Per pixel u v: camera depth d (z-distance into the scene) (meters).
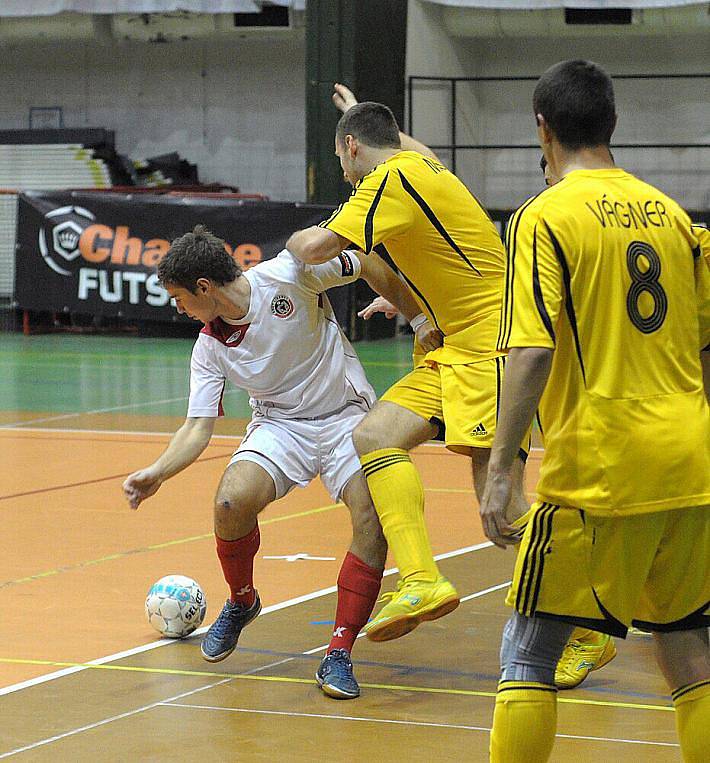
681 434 5.52
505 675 5.63
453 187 8.08
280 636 9.12
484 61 42.31
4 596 10.27
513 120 42.28
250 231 31.80
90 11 39.44
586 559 5.46
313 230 7.78
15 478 15.91
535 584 5.52
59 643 8.94
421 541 7.78
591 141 5.71
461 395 7.95
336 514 13.88
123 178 42.09
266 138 43.69
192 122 44.19
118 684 8.00
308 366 8.23
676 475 5.49
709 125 40.88
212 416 8.31
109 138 42.72
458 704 7.62
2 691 7.84
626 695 7.80
